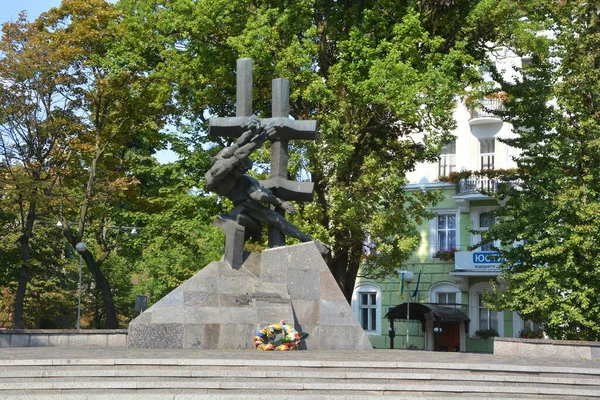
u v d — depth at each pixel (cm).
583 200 2527
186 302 1920
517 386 1364
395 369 1420
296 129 2094
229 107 3172
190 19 2872
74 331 2131
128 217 3556
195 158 3141
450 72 2720
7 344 2058
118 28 3142
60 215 3312
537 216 2586
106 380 1318
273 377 1351
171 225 3291
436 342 4059
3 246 3625
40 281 4431
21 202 3247
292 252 2038
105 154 3506
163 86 2975
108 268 4903
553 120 2688
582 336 2495
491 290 4259
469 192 4281
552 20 2686
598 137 2533
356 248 3078
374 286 4588
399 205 2945
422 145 3106
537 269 2527
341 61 2819
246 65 2106
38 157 3241
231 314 1927
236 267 1997
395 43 2792
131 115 3344
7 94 3134
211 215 3188
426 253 4478
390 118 2991
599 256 2447
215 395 1250
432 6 3000
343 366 1405
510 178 2800
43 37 3173
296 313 1997
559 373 1436
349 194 2864
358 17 2967
